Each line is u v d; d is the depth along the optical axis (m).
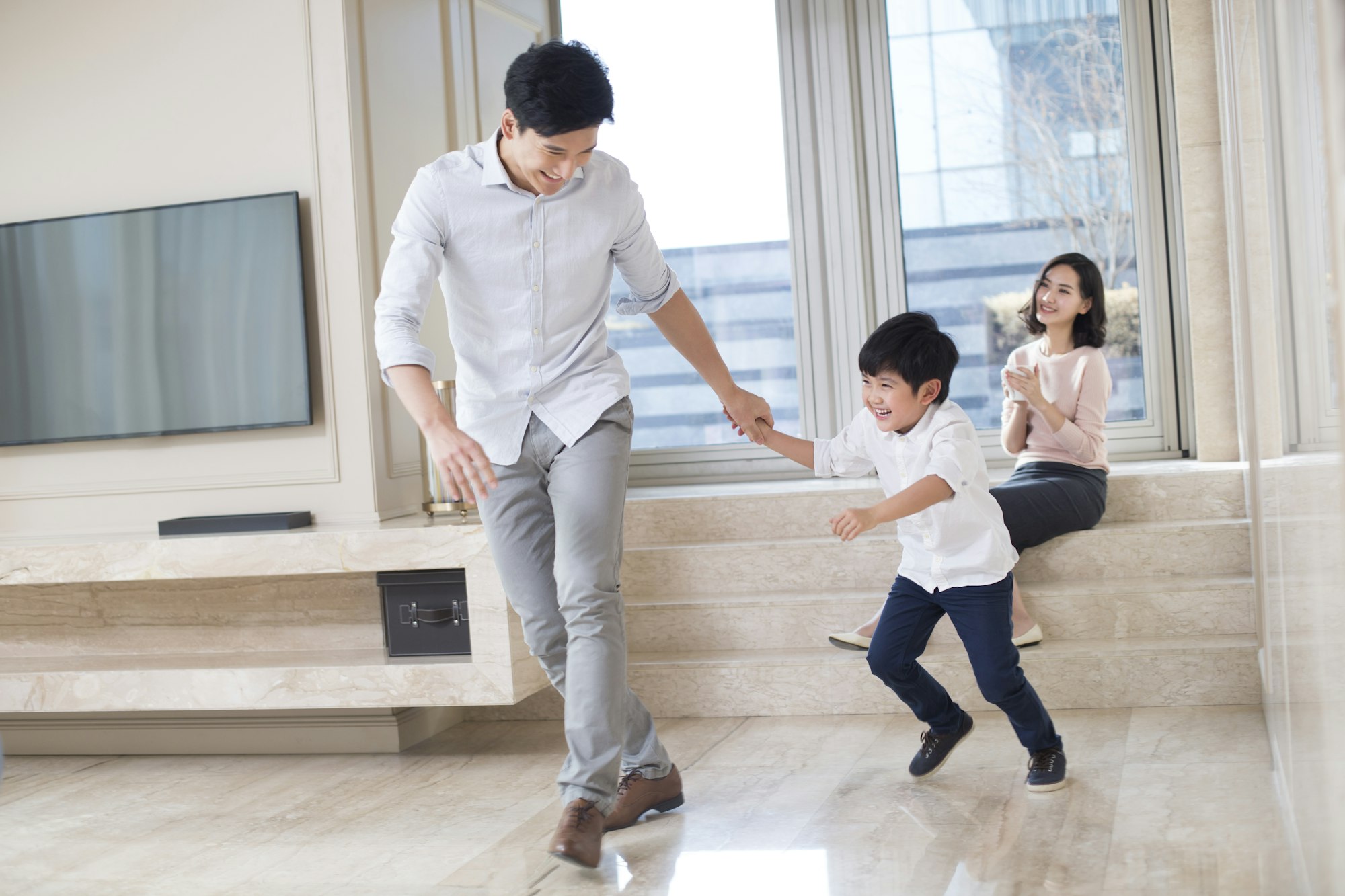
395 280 2.03
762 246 4.55
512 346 2.11
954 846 2.08
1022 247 4.36
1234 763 2.44
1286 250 1.49
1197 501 3.46
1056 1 4.29
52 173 3.53
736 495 3.71
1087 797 2.30
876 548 3.42
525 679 2.96
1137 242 4.24
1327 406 1.20
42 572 3.14
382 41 3.48
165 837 2.53
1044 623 3.16
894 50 4.42
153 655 3.36
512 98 1.87
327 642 3.28
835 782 2.52
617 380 2.17
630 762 2.32
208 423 3.38
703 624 3.35
